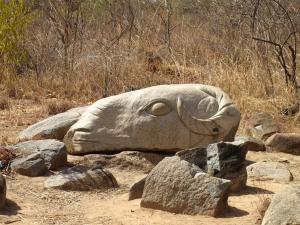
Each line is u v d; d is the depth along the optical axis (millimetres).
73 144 7328
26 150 6949
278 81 10461
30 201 5949
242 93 10141
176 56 11977
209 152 6387
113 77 10875
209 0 14312
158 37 12602
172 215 5660
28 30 12391
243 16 12281
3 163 6691
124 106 7320
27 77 11359
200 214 5633
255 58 11102
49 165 6781
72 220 5539
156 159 7176
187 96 7332
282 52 10672
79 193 6242
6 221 5387
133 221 5512
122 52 11414
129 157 7066
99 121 7312
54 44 11930
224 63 11055
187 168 5789
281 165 7074
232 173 6293
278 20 11805
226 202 5730
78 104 10062
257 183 6668
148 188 5844
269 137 8500
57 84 11047
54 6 12461
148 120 7215
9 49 11367
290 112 9695
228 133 7289
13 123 8961
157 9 13031
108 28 12719
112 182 6449
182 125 7227
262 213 5535
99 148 7254
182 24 13320
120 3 13422
